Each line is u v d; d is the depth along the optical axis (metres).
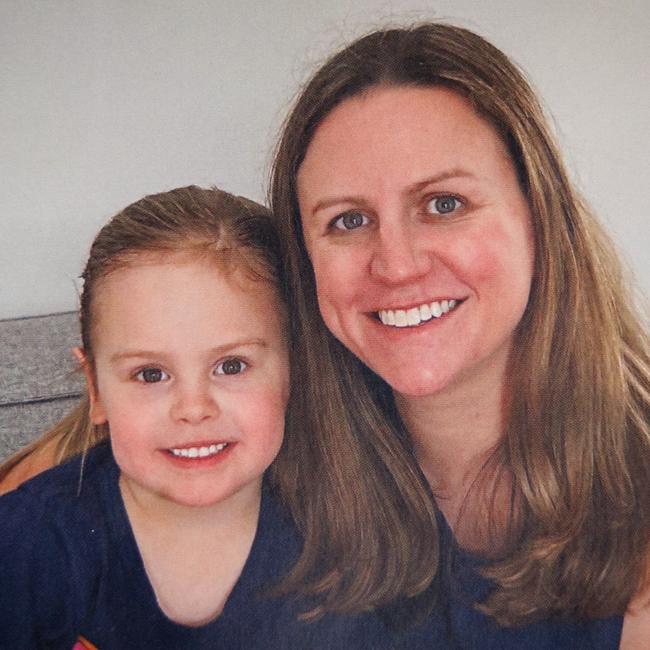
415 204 0.66
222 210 0.75
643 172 0.78
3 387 0.83
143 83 0.82
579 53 0.79
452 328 0.68
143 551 0.75
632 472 0.74
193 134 0.82
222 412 0.72
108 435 0.81
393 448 0.77
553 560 0.73
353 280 0.68
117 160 0.82
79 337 0.83
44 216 0.83
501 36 0.80
